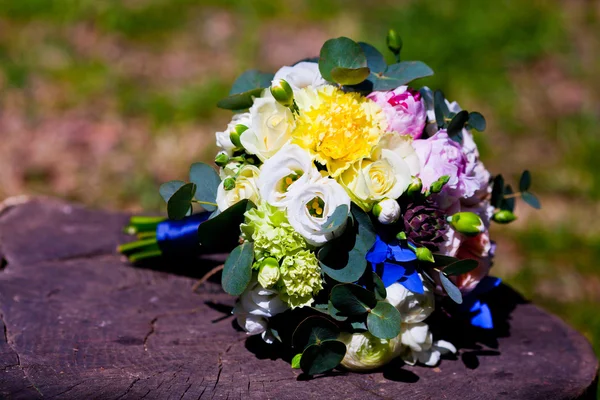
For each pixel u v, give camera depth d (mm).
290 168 1278
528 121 3748
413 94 1425
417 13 4523
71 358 1354
